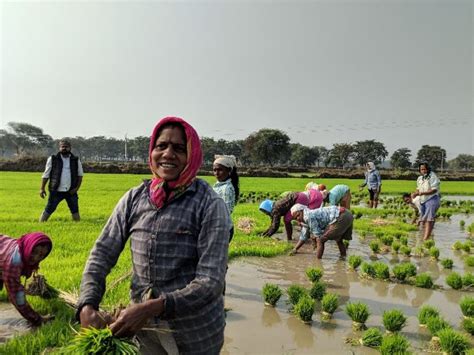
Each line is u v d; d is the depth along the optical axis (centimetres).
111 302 612
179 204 289
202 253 281
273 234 1358
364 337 545
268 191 3100
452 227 1712
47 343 495
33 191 2500
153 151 296
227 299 714
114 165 5772
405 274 854
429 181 1302
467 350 508
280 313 656
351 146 13550
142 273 292
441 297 768
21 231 1134
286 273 895
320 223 1015
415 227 1596
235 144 13088
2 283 600
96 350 253
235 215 1716
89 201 2009
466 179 6844
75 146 16175
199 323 287
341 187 1382
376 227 1555
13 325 562
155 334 292
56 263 819
